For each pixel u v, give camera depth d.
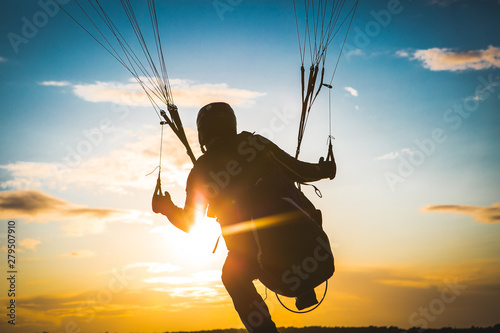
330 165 5.61
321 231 4.98
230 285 5.06
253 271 5.06
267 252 4.89
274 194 5.02
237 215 5.01
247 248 5.00
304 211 5.04
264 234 4.92
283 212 4.94
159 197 5.26
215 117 5.14
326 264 4.90
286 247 4.87
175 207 5.20
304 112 6.20
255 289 5.08
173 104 5.87
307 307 5.15
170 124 5.79
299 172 5.29
